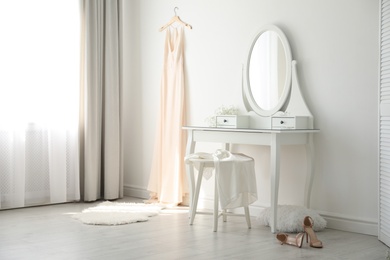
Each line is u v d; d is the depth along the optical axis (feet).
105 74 17.33
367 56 12.17
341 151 12.68
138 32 18.17
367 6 12.15
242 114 14.69
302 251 10.44
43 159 16.08
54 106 16.10
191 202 13.55
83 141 17.01
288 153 13.76
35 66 15.74
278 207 12.87
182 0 16.53
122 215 13.96
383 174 11.35
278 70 13.75
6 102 15.05
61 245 10.83
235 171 12.12
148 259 9.72
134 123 18.38
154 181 17.11
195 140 14.10
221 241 11.27
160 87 17.10
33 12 15.62
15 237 11.59
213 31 15.61
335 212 12.79
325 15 12.94
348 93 12.53
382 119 11.41
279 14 13.91
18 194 15.25
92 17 16.98
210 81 15.70
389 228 10.93
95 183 16.92
